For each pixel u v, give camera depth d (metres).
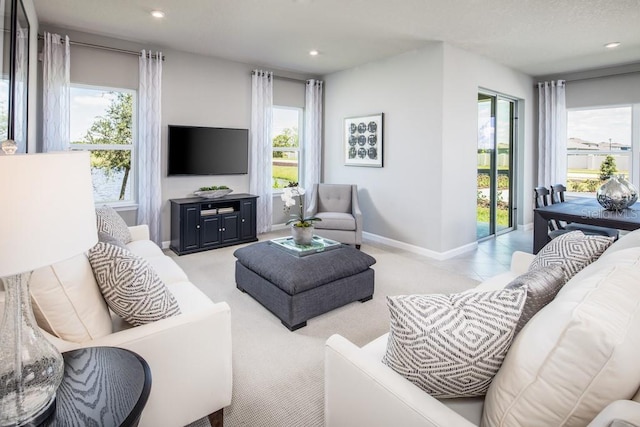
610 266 1.19
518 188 6.15
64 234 0.88
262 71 5.45
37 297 1.27
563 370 0.83
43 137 3.85
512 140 6.07
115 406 1.01
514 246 5.14
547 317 0.93
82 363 1.21
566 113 5.92
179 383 1.48
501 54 4.82
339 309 2.96
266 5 3.39
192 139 4.89
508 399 0.92
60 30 3.99
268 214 5.71
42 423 0.94
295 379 2.07
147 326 1.45
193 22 3.82
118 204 4.55
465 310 1.06
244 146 5.39
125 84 4.43
